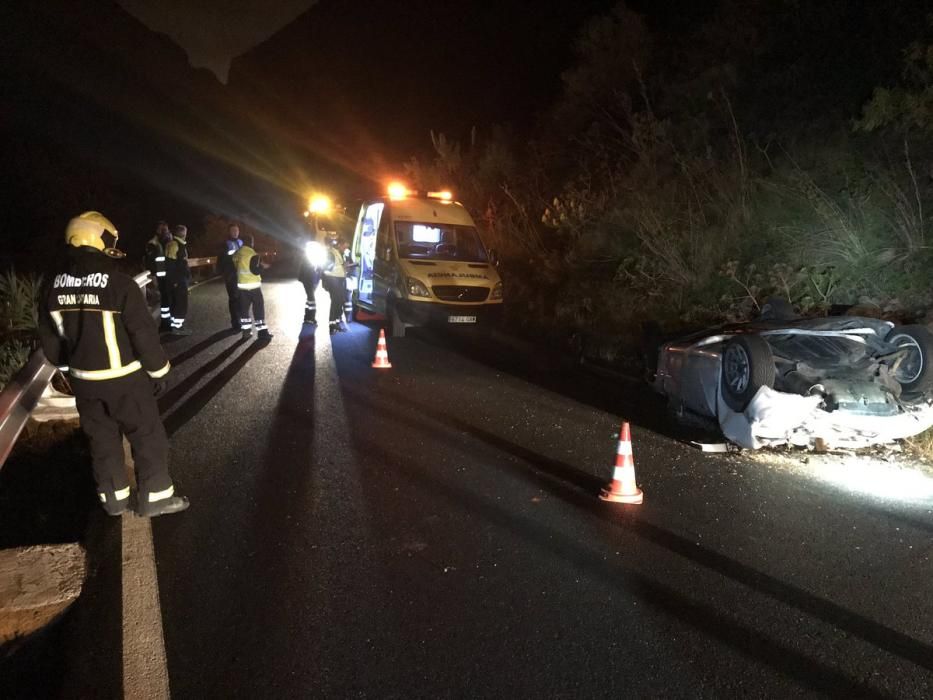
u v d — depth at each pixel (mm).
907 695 3793
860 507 6309
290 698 3686
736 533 5727
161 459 5762
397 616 4430
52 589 4566
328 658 4012
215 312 18219
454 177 25734
